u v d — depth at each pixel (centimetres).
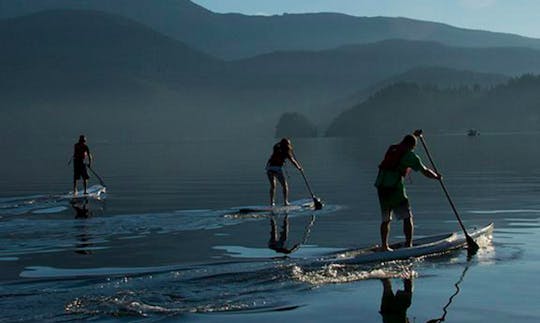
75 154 2244
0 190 2630
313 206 1767
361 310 749
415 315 729
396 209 1078
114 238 1291
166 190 2458
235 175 3266
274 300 791
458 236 1153
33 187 2777
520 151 5484
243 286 848
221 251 1132
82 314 727
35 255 1104
